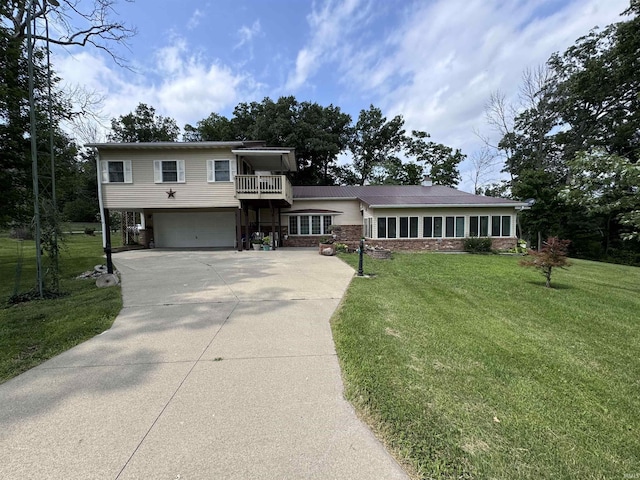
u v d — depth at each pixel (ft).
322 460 6.24
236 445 6.64
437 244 51.16
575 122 77.30
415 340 12.91
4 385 9.20
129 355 11.33
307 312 16.52
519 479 5.94
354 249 48.06
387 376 9.74
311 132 99.19
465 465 6.22
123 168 47.80
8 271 32.50
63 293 21.75
